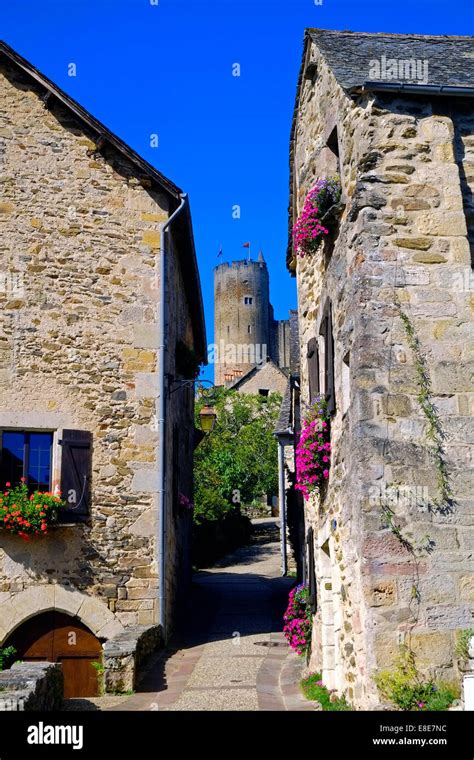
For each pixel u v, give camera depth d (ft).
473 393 21.09
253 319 239.09
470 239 22.75
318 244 26.73
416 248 21.80
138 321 35.81
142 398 35.17
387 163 22.22
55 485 33.68
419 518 20.17
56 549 32.99
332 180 25.48
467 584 19.80
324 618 26.89
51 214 35.83
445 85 22.21
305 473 27.32
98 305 35.55
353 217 22.54
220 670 30.07
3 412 33.71
